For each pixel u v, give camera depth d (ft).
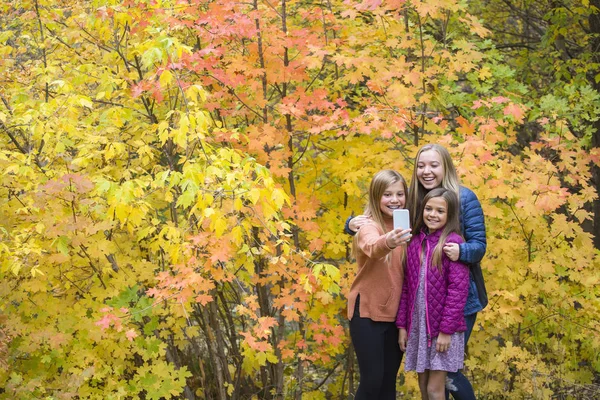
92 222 13.53
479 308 11.57
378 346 12.09
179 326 14.90
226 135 14.10
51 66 14.47
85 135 14.28
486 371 15.69
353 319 12.30
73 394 12.41
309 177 16.40
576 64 23.30
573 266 15.80
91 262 14.52
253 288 17.06
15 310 13.87
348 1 15.08
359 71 15.53
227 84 14.26
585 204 23.44
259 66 15.28
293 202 15.24
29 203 12.49
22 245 12.23
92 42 15.88
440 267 11.33
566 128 16.75
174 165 15.55
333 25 16.24
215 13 14.06
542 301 16.98
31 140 14.89
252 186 11.47
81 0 15.61
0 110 13.99
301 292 14.49
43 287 13.30
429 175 12.01
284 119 16.05
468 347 15.99
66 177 12.26
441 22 19.85
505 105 17.20
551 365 16.14
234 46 15.53
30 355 13.78
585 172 16.17
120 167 15.84
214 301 15.88
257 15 14.24
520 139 24.56
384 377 12.41
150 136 15.23
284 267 14.56
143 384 14.37
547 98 17.04
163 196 15.55
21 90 14.70
